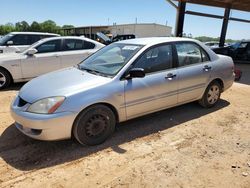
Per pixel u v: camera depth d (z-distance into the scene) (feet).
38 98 10.76
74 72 13.21
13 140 12.32
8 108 17.04
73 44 25.27
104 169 9.99
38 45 23.54
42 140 11.32
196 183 9.16
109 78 11.94
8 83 22.41
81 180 9.30
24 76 22.85
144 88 12.71
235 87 24.88
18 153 11.14
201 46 15.92
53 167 10.10
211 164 10.40
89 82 11.57
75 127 11.05
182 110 16.79
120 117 12.36
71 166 10.18
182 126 14.23
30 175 9.57
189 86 14.89
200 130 13.74
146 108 13.16
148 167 10.12
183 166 10.21
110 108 12.05
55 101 10.48
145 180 9.29
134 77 11.98
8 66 21.90
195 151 11.44
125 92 12.07
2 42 32.58
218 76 16.46
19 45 32.65
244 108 17.61
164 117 15.52
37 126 10.39
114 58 13.39
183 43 14.90
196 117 15.62
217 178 9.47
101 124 11.75
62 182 9.18
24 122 10.69
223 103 18.72
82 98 10.86
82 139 11.35
